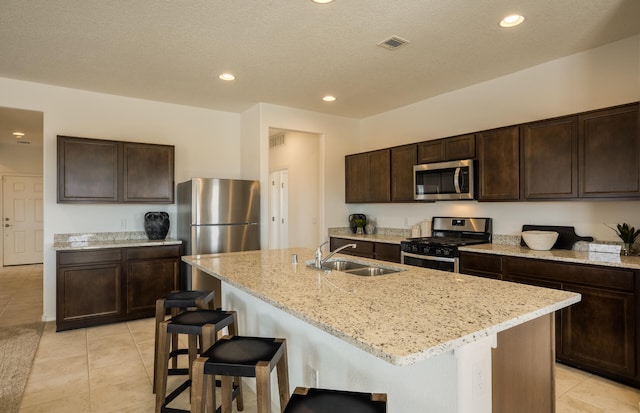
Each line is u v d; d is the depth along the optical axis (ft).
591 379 8.80
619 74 10.01
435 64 11.58
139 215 15.16
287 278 6.97
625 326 8.32
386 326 4.19
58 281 12.06
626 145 8.89
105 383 8.75
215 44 10.09
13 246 25.48
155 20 8.80
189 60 11.17
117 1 7.97
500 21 8.87
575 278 9.11
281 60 11.19
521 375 5.08
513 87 12.40
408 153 14.88
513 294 5.65
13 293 17.56
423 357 3.48
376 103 15.92
